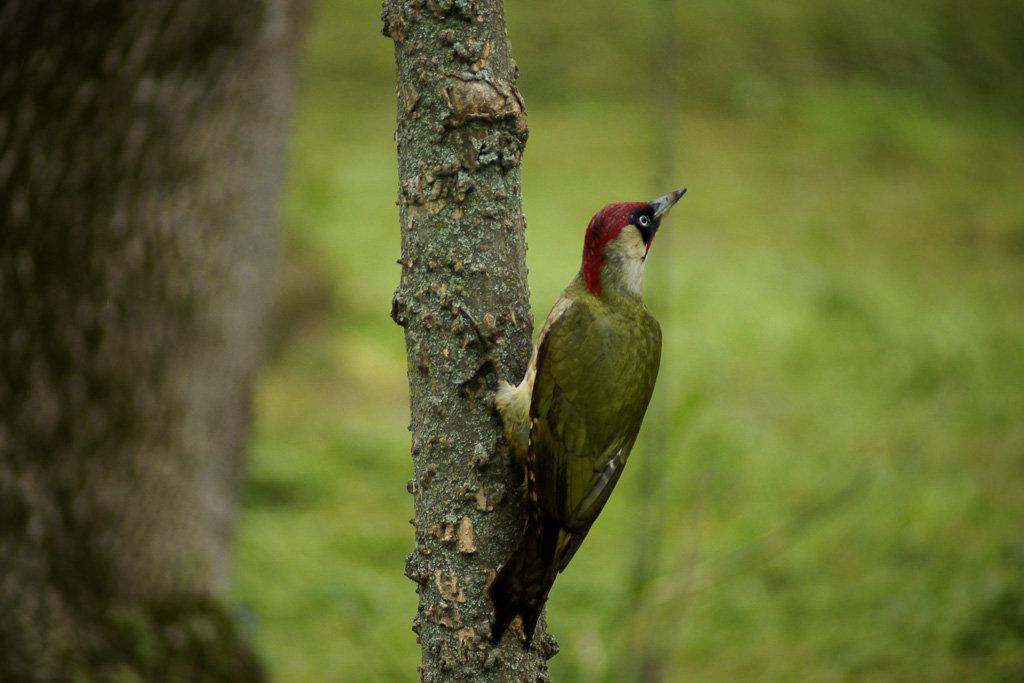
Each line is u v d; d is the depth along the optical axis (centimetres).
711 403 1531
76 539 811
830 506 930
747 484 1343
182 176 804
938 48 3459
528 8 3216
